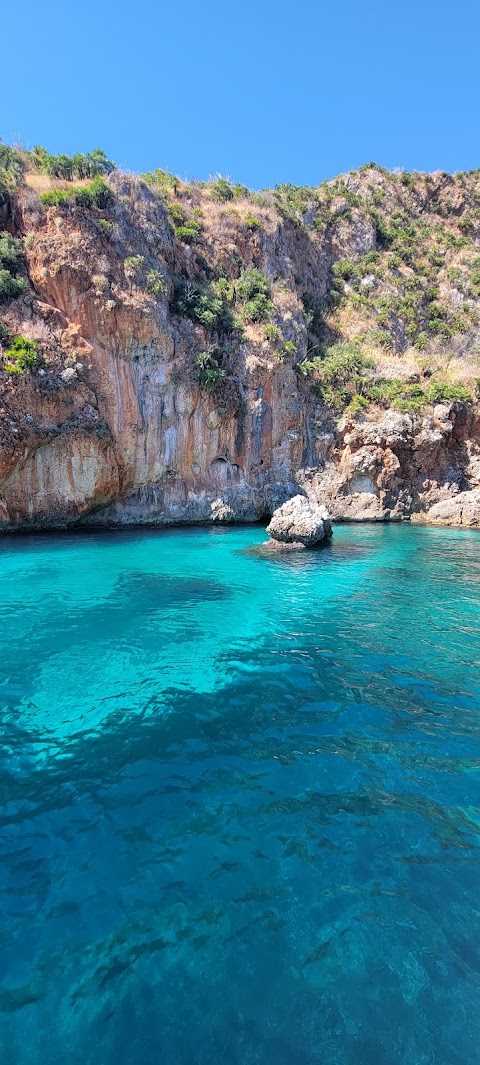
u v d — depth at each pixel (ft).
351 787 19.19
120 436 87.40
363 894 14.44
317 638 35.58
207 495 99.55
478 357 136.26
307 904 14.11
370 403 115.14
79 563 58.80
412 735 22.93
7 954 12.57
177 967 12.33
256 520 105.40
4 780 19.48
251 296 109.81
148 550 68.03
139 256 89.10
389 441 108.78
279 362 105.19
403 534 87.92
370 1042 10.68
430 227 198.08
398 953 12.69
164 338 89.40
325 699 26.40
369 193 202.80
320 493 109.81
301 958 12.57
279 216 137.59
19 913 13.67
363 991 11.76
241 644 34.19
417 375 123.24
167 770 20.21
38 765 20.49
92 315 82.28
